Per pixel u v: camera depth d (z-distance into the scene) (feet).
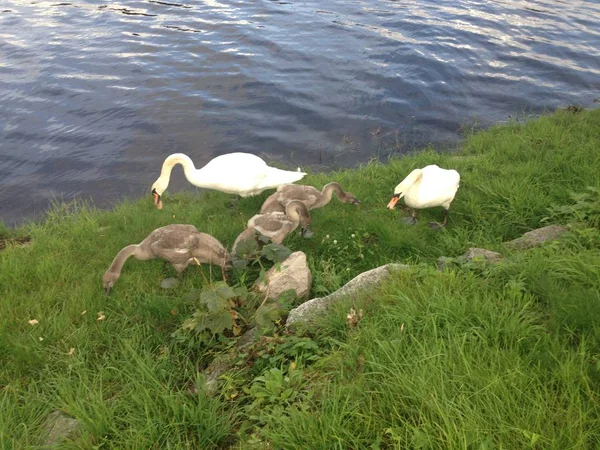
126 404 7.22
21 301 9.35
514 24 27.76
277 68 22.53
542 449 5.54
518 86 21.12
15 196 15.31
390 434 6.10
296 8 30.14
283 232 10.62
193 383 7.79
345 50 24.21
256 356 7.84
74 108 19.58
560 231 10.16
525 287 8.15
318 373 7.20
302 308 8.61
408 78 21.54
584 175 12.31
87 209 14.38
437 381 6.40
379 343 6.98
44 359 8.31
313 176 14.25
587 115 16.24
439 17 28.55
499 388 6.19
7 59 23.34
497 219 11.62
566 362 6.34
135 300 9.61
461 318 7.36
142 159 16.87
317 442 6.04
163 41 25.41
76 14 29.32
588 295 7.38
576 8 30.60
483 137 16.01
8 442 6.71
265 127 18.45
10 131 18.20
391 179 13.57
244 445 6.48
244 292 8.68
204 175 12.15
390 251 10.85
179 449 6.53
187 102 19.98
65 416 7.29
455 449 5.58
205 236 10.13
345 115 19.10
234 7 30.45
